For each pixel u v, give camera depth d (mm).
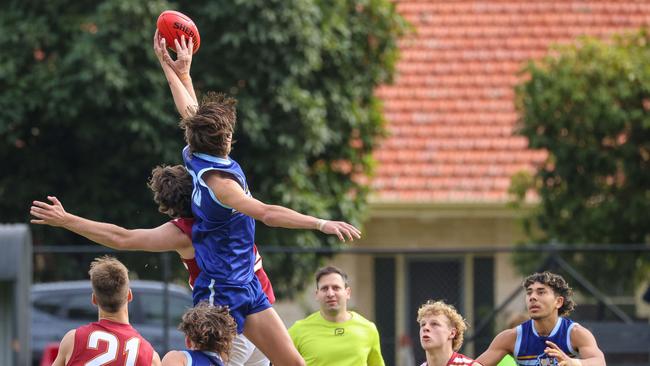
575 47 61188
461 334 30234
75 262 54906
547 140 59969
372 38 62125
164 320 49969
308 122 57438
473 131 74312
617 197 59906
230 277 25078
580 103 59562
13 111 55000
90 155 58188
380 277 67812
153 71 55125
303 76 58500
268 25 55812
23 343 36719
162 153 56250
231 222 24984
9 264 36688
